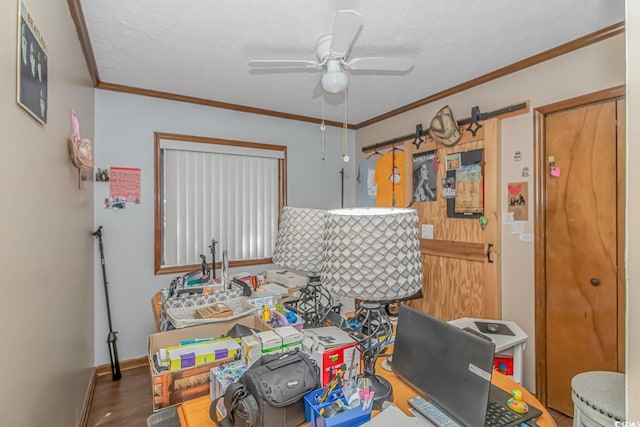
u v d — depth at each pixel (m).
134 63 2.42
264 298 2.00
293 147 3.79
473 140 2.75
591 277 2.09
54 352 1.45
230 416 0.96
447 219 2.98
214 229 3.34
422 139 3.25
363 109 3.51
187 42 2.13
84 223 2.25
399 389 1.18
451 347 1.05
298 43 2.14
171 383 1.20
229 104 3.32
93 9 1.77
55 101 1.44
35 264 1.20
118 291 2.87
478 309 2.71
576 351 2.16
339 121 3.96
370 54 2.28
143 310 2.97
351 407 0.95
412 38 2.08
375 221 1.02
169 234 3.13
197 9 1.78
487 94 2.67
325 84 2.00
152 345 1.45
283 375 0.98
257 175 3.59
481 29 1.99
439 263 3.05
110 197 2.83
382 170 3.76
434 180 3.12
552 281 2.28
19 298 1.04
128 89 2.87
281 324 1.63
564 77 2.20
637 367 0.47
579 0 1.72
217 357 1.29
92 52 2.24
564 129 2.21
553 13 1.82
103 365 2.78
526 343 2.41
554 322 2.27
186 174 3.21
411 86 2.87
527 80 2.40
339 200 4.11
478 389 0.95
